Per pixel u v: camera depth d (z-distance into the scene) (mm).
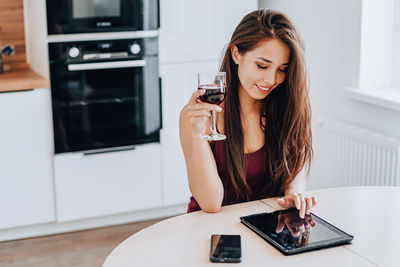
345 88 3328
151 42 3520
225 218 1806
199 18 3629
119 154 3576
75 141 3459
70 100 3396
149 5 3461
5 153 3307
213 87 1735
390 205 1901
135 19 3441
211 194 1837
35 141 3361
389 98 3002
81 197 3539
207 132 2037
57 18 3270
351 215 1814
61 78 3352
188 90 3697
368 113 3219
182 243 1619
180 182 3785
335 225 1738
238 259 1491
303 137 2033
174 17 3561
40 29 3293
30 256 3260
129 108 3555
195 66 3684
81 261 3195
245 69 1915
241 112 2035
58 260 3205
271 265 1479
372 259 1519
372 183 3045
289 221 1739
